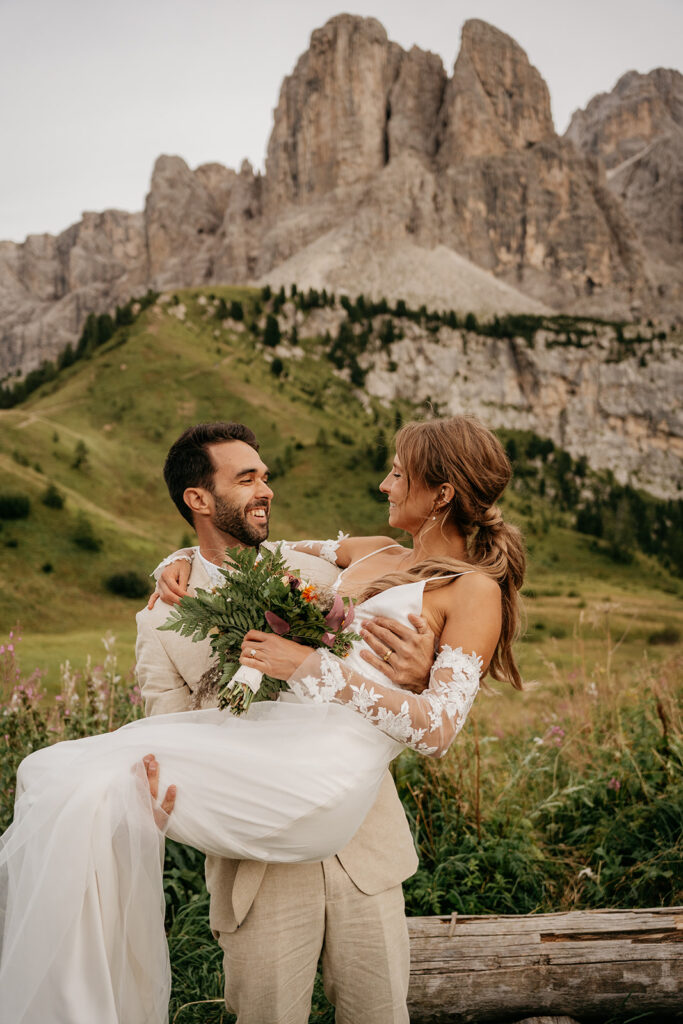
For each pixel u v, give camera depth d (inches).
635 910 110.7
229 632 83.0
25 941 73.7
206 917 127.3
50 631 2711.6
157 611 97.7
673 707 188.1
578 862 158.6
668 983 102.7
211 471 99.0
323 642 81.6
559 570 4576.8
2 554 3169.3
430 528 97.7
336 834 78.8
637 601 3772.1
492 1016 103.4
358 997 83.4
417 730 77.1
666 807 156.1
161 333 6678.2
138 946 76.9
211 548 101.9
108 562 3341.5
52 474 4264.3
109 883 75.6
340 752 78.9
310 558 111.0
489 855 145.9
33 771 84.9
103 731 173.8
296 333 7751.0
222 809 77.7
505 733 225.0
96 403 5595.5
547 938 106.3
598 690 218.8
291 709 81.8
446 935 107.2
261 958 80.8
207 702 91.2
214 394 5880.9
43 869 75.0
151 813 77.8
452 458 94.1
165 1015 78.7
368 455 5022.1
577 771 186.5
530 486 6402.6
